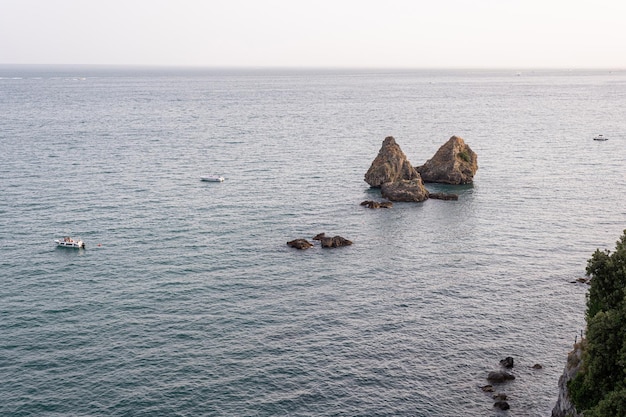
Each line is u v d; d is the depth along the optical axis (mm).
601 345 50688
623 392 45312
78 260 92938
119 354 65875
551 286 84688
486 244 102000
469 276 88312
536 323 74188
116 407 57000
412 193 128625
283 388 60594
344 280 86688
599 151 186375
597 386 51344
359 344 69000
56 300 78875
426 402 59000
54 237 103188
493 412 57656
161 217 115688
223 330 71562
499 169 160625
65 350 66438
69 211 118688
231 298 80250
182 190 137000
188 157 177500
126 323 72812
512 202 128250
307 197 131625
